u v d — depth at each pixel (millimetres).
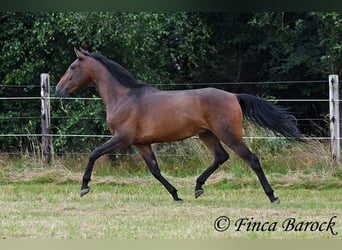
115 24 16672
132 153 16141
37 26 16797
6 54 17328
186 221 9578
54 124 17219
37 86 17328
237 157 14211
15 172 14211
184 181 13523
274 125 11062
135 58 17641
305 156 14219
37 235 8703
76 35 16812
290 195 12070
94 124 16859
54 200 11445
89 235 8688
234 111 10836
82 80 11695
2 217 9906
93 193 12281
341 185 13008
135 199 11609
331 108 14000
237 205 10930
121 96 11359
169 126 11023
